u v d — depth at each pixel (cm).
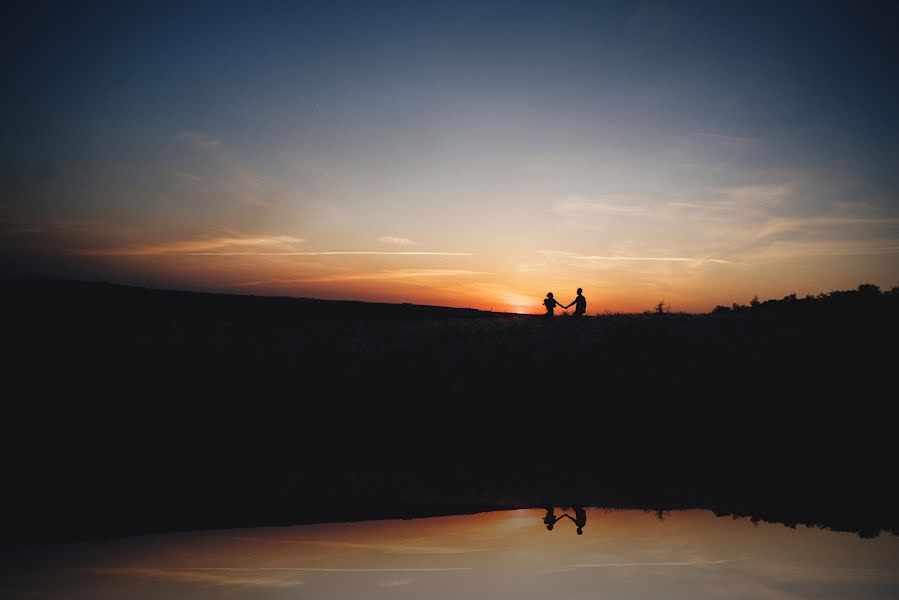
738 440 1599
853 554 588
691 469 1262
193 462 1405
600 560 573
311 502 923
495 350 2122
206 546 638
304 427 1869
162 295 4325
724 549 611
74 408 1986
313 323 2706
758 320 2200
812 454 1411
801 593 474
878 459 1340
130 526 745
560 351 2070
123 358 2314
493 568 550
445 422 1838
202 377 2153
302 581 515
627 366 1969
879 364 1823
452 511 845
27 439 1731
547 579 514
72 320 3631
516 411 1853
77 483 1111
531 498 948
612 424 1750
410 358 2142
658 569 541
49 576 532
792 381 1808
